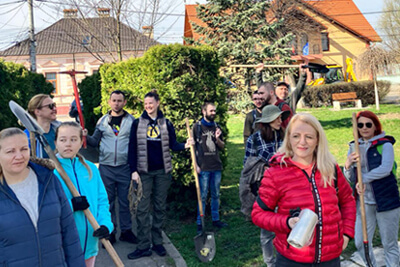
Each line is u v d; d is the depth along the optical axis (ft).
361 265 15.05
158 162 16.21
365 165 12.92
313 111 71.72
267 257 13.87
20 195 8.03
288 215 8.69
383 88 78.48
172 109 19.90
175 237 18.43
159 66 19.67
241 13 52.75
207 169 19.04
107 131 17.84
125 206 18.22
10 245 7.75
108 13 48.16
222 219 20.61
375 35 111.75
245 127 16.92
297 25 76.69
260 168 13.46
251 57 50.75
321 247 8.54
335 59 113.91
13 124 31.50
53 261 8.18
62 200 8.68
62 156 10.55
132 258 16.28
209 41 54.95
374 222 13.08
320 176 8.79
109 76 27.12
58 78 114.01
